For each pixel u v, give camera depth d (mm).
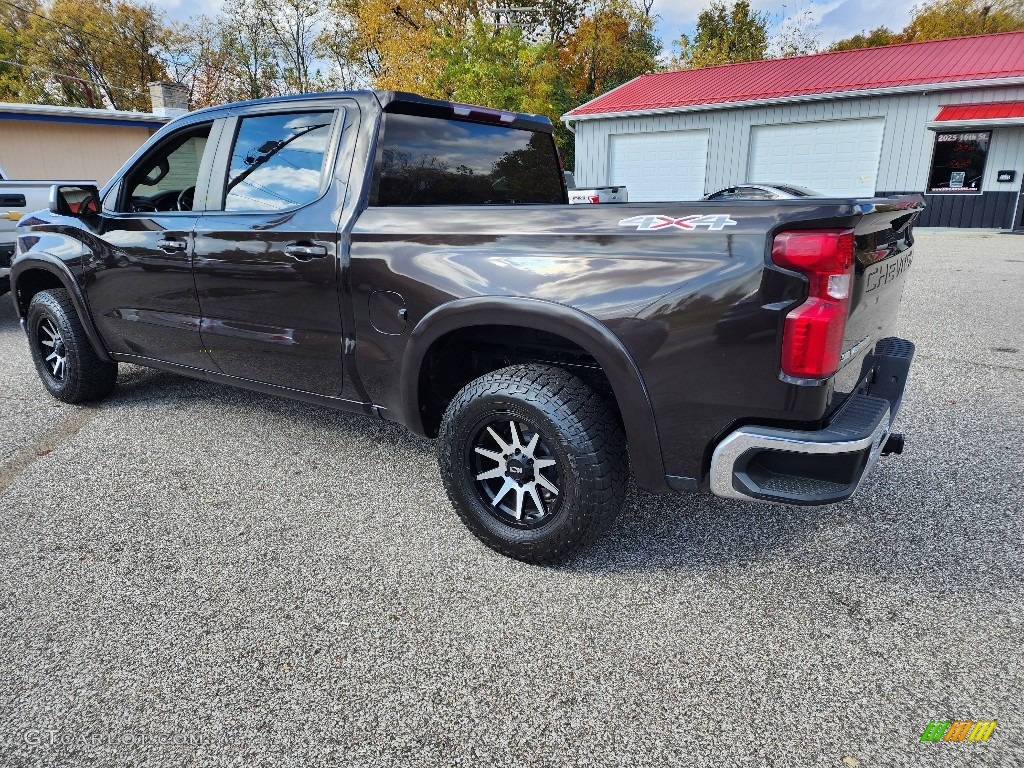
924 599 2246
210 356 3340
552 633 2094
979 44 16266
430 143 2936
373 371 2701
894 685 1864
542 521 2363
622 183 19062
